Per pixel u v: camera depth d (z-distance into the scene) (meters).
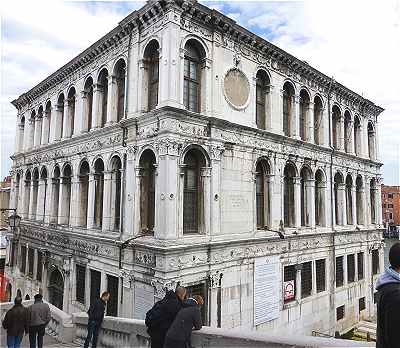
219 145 18.53
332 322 25.30
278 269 21.45
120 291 18.25
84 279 21.92
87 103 23.73
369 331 26.78
